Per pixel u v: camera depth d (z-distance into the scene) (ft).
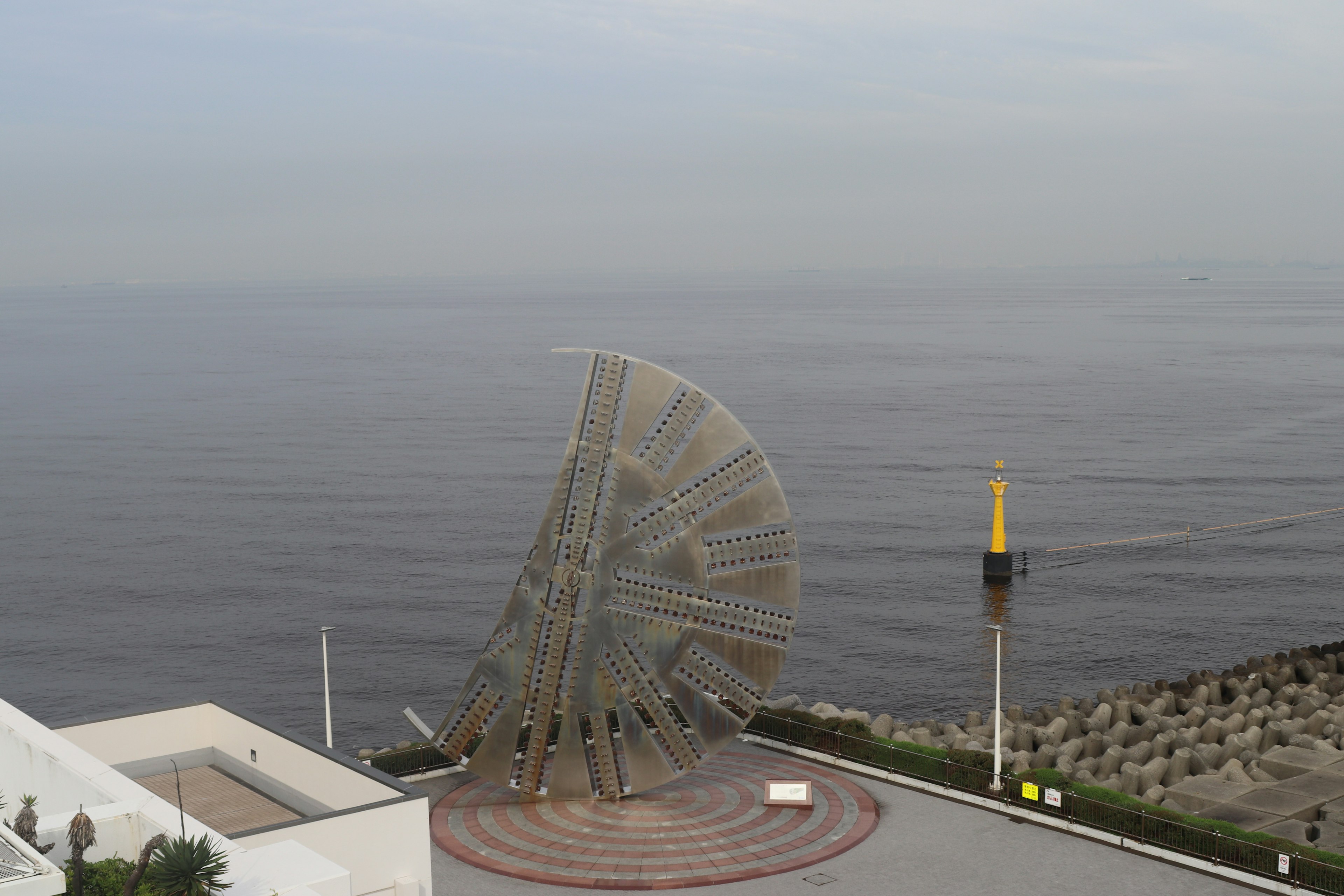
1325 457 460.96
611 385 125.29
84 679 237.04
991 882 111.75
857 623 266.77
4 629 265.75
